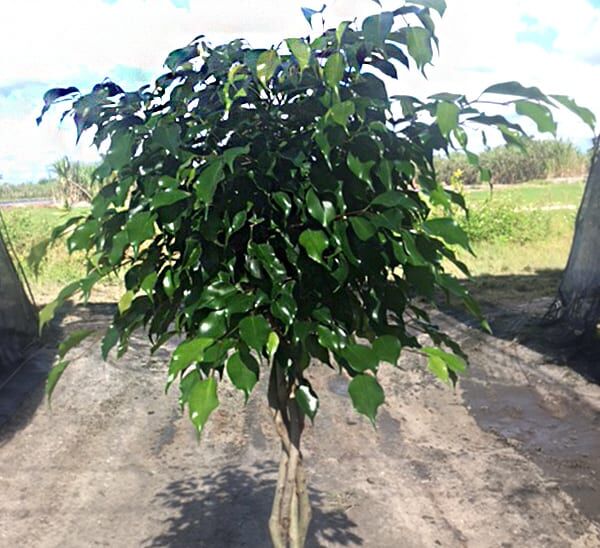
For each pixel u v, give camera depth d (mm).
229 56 2787
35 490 6887
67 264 18641
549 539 5699
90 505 6484
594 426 8328
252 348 2482
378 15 2402
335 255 2625
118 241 2611
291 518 3201
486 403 9328
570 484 6730
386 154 2682
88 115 2857
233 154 2393
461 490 6629
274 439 8094
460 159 25438
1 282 12156
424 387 10078
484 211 22625
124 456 7742
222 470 7242
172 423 8797
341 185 2594
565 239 22281
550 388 9797
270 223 2672
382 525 5898
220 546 5531
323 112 2719
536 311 13500
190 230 2721
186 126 2801
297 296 2711
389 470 7145
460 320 13508
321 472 7086
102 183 2994
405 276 2752
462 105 2596
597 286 11719
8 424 8914
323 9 2625
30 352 12156
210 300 2578
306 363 2775
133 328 3061
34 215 21797
